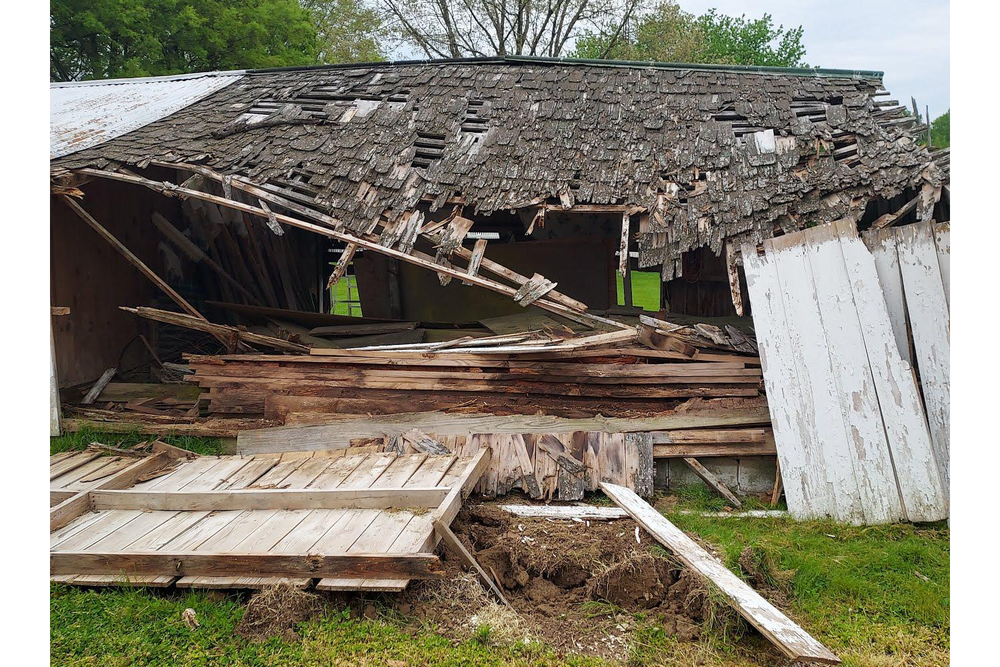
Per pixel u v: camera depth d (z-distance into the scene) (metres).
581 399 7.39
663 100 9.36
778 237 6.81
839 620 4.80
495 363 7.43
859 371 6.32
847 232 6.51
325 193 8.38
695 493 6.80
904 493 6.05
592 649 4.46
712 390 7.16
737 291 7.21
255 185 8.47
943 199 8.14
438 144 8.88
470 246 11.00
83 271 9.07
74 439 7.73
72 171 8.40
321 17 29.30
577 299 10.48
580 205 7.88
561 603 4.95
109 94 11.55
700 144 8.42
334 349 7.80
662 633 4.59
